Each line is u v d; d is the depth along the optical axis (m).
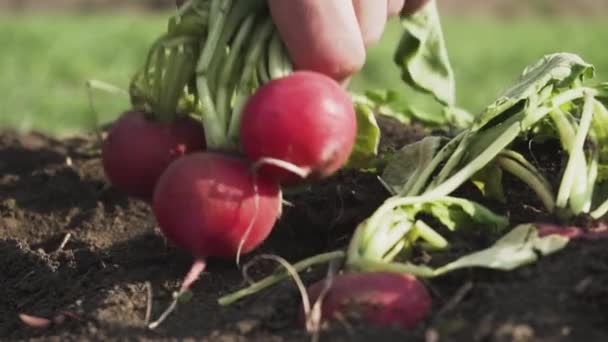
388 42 3.11
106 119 1.66
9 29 3.26
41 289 0.67
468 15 4.88
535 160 0.68
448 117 0.79
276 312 0.61
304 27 0.64
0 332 0.65
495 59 2.85
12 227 0.75
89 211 0.75
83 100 1.89
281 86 0.62
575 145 0.64
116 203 0.76
